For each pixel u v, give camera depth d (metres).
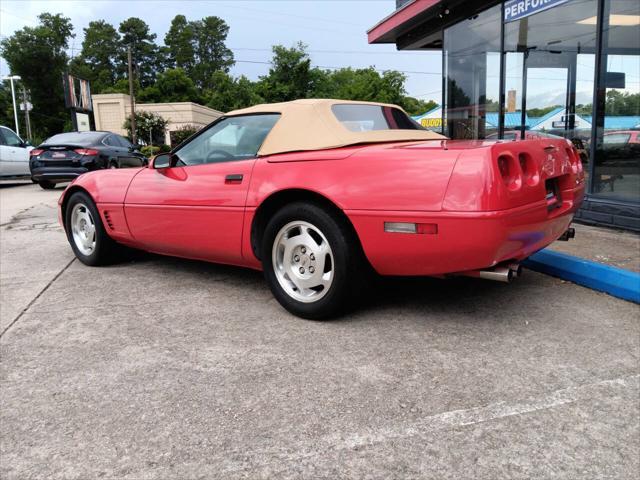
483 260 2.66
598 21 6.19
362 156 2.95
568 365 2.60
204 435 2.07
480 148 2.63
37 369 2.69
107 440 2.05
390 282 4.04
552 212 3.08
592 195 6.38
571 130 6.88
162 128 49.16
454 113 9.43
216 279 4.31
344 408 2.24
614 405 2.23
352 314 3.37
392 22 10.12
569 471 1.81
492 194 2.54
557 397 2.30
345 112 3.57
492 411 2.19
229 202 3.53
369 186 2.86
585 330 3.05
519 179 2.68
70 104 34.81
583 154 6.70
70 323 3.36
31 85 79.12
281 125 3.46
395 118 3.93
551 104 7.24
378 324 3.19
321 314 3.21
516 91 7.84
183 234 3.92
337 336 3.02
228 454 1.95
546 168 2.94
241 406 2.28
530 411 2.19
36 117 79.94
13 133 14.59
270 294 3.87
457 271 2.80
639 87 6.54
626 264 4.24
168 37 110.31
